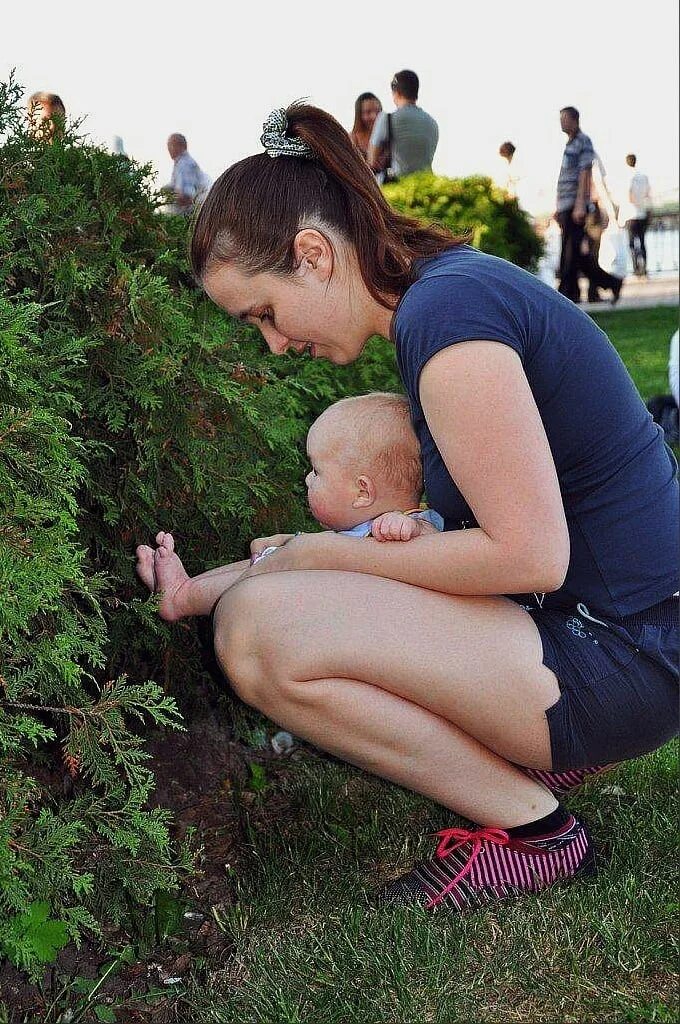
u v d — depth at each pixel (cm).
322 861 226
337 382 309
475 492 172
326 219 184
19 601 158
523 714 188
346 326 193
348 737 195
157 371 212
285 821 245
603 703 189
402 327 173
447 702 189
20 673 177
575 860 209
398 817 239
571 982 184
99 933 187
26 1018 188
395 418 211
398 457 209
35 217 196
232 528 259
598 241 1372
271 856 228
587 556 189
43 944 170
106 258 216
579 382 180
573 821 209
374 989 185
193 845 238
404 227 190
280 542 232
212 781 261
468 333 167
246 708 262
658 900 200
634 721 192
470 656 187
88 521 230
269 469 261
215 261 190
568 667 189
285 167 185
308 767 267
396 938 194
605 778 246
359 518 214
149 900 207
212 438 234
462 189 806
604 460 185
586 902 200
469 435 168
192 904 219
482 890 206
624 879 206
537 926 196
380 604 189
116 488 227
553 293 183
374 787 252
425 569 186
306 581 193
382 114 847
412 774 198
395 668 188
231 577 223
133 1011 192
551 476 171
